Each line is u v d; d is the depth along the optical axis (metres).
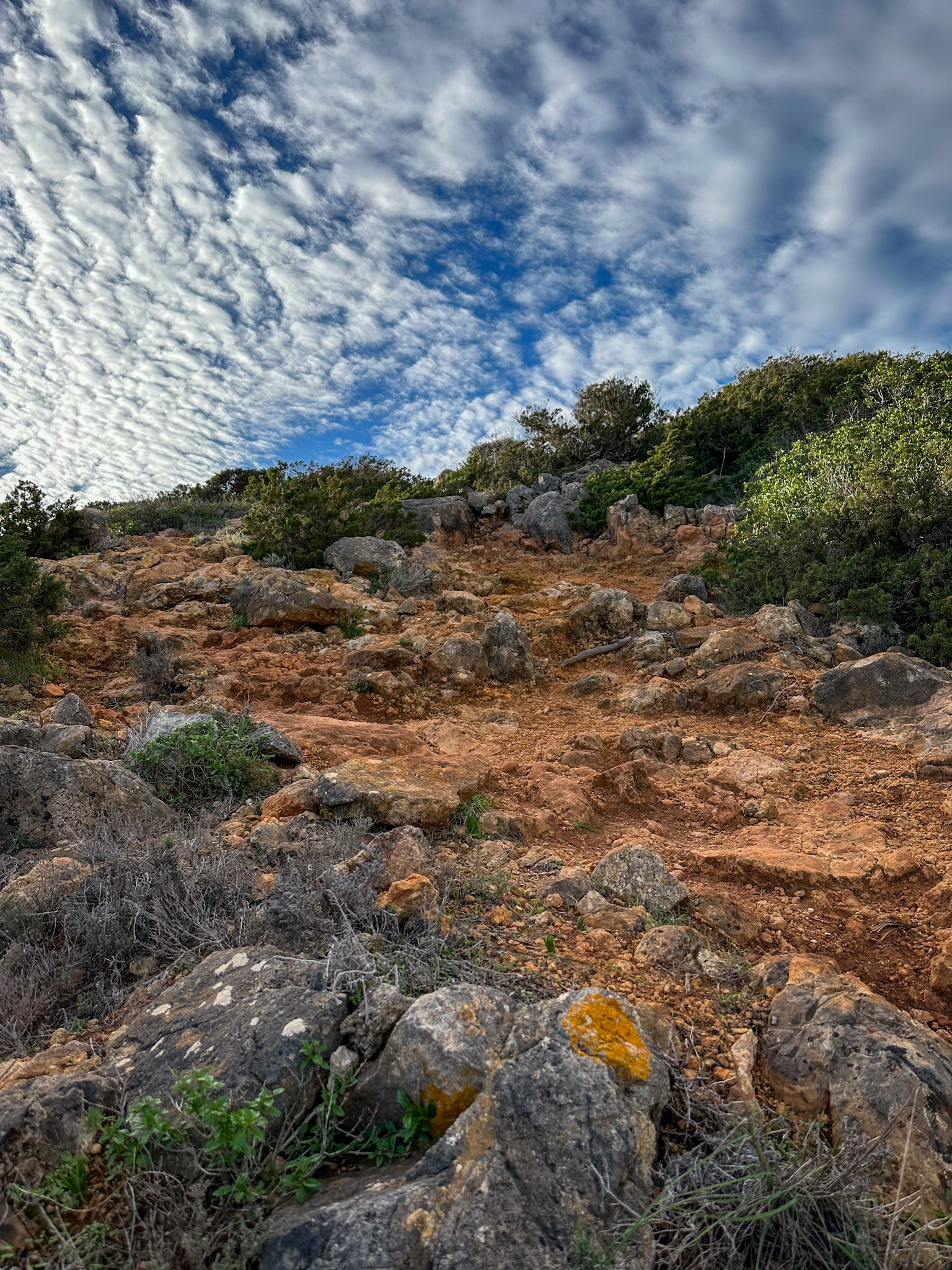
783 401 24.36
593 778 6.81
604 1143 2.15
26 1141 2.25
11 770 4.79
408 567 16.70
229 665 9.95
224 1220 2.11
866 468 13.40
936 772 7.02
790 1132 2.59
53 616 11.32
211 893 3.84
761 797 6.76
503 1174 2.06
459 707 9.73
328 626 12.27
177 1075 2.48
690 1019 3.24
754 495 17.31
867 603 11.66
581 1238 1.92
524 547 22.02
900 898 4.79
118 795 4.96
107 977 3.45
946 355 20.39
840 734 8.48
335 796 4.99
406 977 3.17
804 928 4.44
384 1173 2.23
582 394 31.02
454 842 5.10
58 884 3.88
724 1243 2.10
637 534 20.30
